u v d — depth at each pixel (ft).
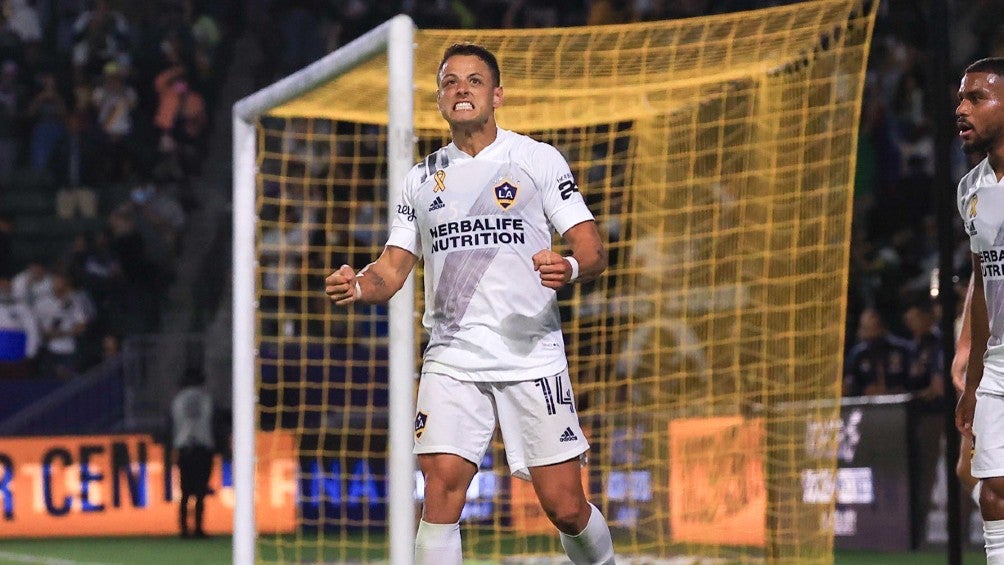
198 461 157.89
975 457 55.31
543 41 76.07
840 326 73.72
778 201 80.38
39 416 181.98
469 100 54.85
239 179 79.30
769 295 81.35
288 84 72.64
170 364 186.19
